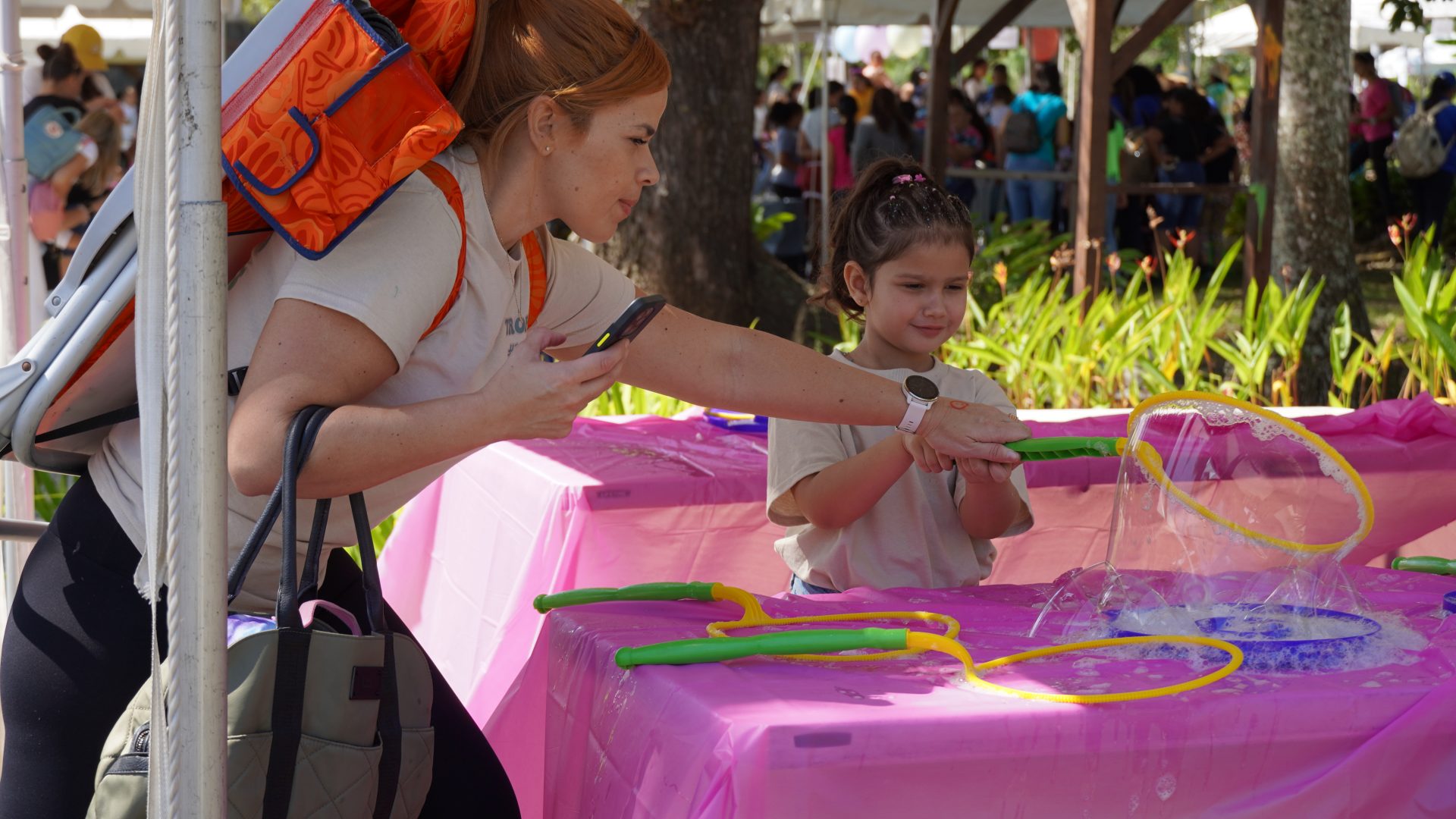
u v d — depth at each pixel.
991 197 11.73
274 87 1.29
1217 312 5.22
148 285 1.24
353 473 1.30
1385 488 2.67
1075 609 1.56
